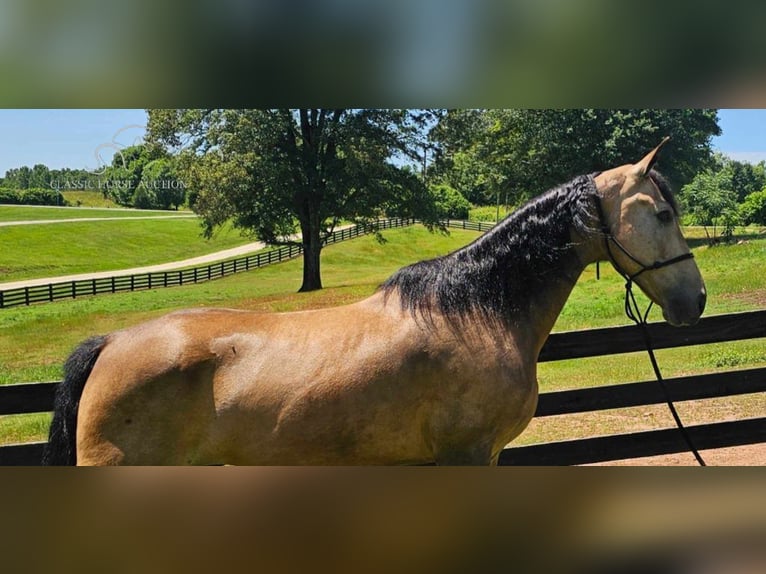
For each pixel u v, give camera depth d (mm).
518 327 3188
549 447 4574
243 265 37500
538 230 3244
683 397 4789
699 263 17109
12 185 85500
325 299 22469
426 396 2996
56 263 42500
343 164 27578
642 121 28125
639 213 3143
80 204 78188
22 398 3973
